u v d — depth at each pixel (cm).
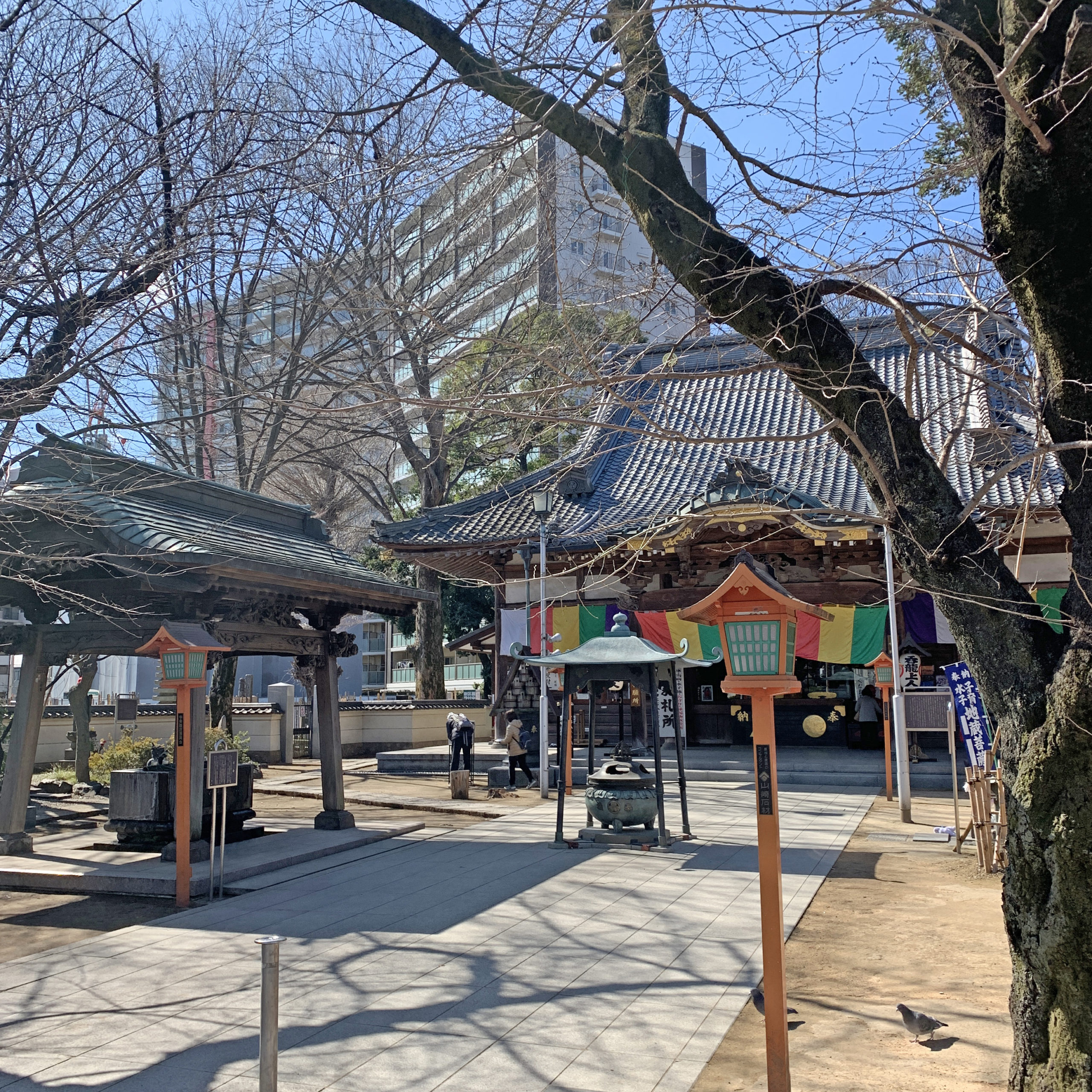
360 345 1327
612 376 449
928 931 733
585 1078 463
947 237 428
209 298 1652
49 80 861
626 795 1138
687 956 666
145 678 4022
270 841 1141
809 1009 565
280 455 2536
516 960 663
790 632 454
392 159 680
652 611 1988
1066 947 345
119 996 604
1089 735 342
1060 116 360
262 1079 371
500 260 1364
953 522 406
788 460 2114
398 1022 545
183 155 936
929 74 522
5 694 2158
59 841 1186
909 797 1301
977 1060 480
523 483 2161
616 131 518
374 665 5028
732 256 451
